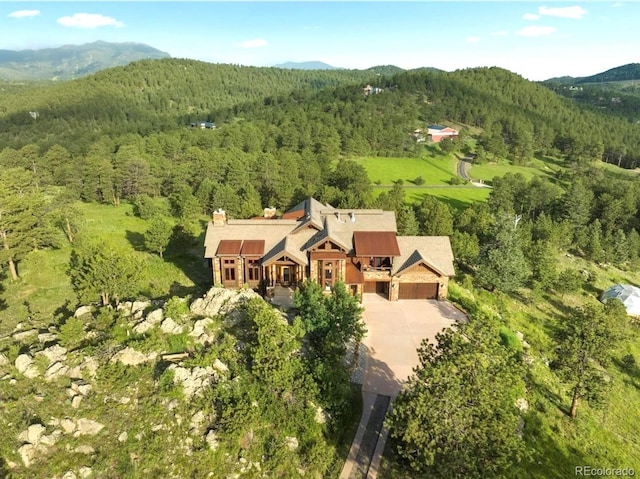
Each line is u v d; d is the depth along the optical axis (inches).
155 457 1071.0
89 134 6929.1
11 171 2896.2
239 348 1352.1
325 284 1920.5
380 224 2097.7
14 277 2066.9
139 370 1269.7
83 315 1632.6
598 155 6756.9
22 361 1291.8
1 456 1069.1
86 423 1131.3
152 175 4035.4
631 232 3314.5
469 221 2940.5
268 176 3860.7
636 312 2384.4
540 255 2506.2
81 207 3585.1
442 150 6870.1
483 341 1064.2
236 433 1088.2
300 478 1072.2
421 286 1974.7
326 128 6653.5
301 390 1193.4
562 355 1425.9
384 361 1502.2
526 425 1317.7
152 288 2017.7
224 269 1980.8
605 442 1370.6
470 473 938.7
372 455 1137.4
